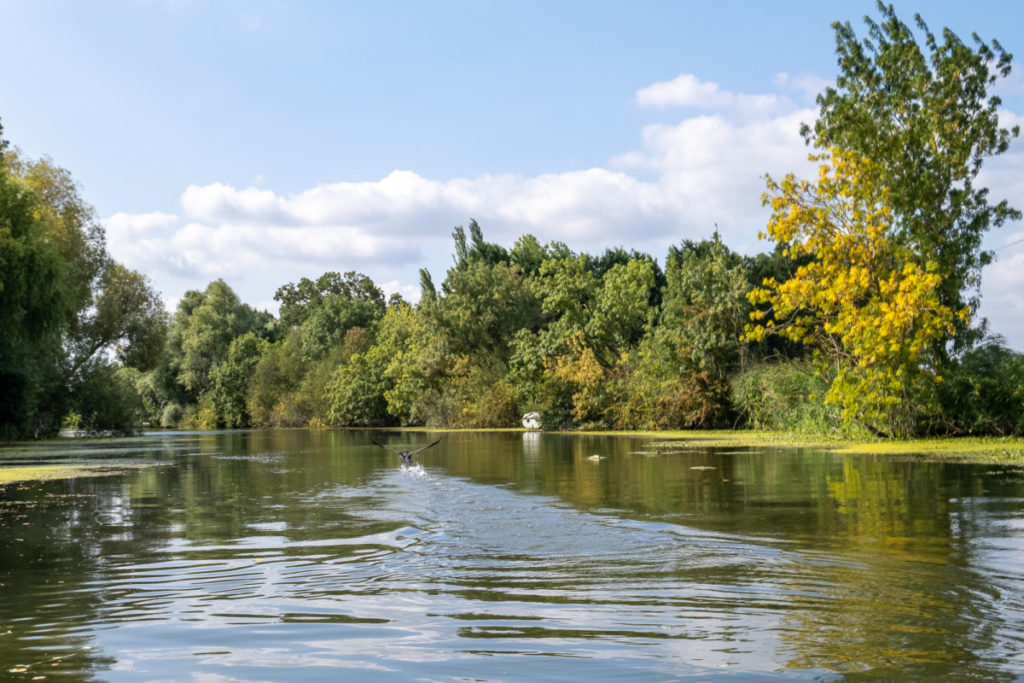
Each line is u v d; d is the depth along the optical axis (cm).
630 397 4756
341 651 592
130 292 5753
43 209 4766
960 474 1717
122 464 2625
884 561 852
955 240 2897
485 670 549
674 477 1783
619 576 805
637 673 538
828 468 1928
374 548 978
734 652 573
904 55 2898
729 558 882
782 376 3825
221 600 741
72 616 691
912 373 2823
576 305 5881
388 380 7312
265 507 1398
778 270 5941
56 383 5456
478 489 1605
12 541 1073
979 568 816
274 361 9062
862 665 543
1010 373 2812
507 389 5878
